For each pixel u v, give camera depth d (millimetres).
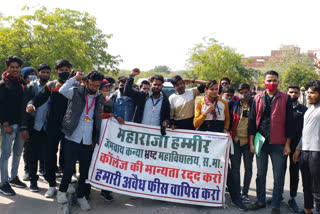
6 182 4715
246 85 5480
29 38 24297
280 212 4973
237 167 5141
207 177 5086
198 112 5164
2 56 23078
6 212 4066
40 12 25000
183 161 5168
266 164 4941
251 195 5734
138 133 5219
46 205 4402
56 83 4723
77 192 4707
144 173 5121
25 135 4648
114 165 5023
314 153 4266
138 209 4770
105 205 4848
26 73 5930
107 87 5125
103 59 35188
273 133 4719
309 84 4336
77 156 4586
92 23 33938
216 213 4789
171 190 5062
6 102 4664
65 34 25344
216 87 5047
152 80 5270
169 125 5359
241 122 5199
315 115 4273
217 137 5129
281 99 4734
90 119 4602
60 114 4715
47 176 4785
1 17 24031
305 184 4457
